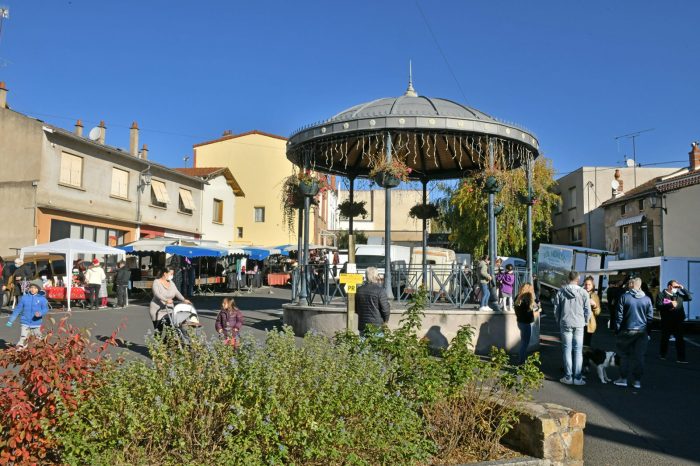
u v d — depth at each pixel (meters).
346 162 15.59
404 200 18.16
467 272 12.82
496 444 5.44
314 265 13.14
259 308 20.22
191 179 35.44
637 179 38.66
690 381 10.12
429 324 11.83
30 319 10.57
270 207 43.69
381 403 5.00
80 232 26.81
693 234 25.41
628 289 9.72
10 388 4.22
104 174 28.28
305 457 4.62
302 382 4.82
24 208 24.36
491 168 12.72
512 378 5.72
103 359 4.86
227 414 4.61
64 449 4.31
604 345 15.45
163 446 4.54
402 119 12.09
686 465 5.83
